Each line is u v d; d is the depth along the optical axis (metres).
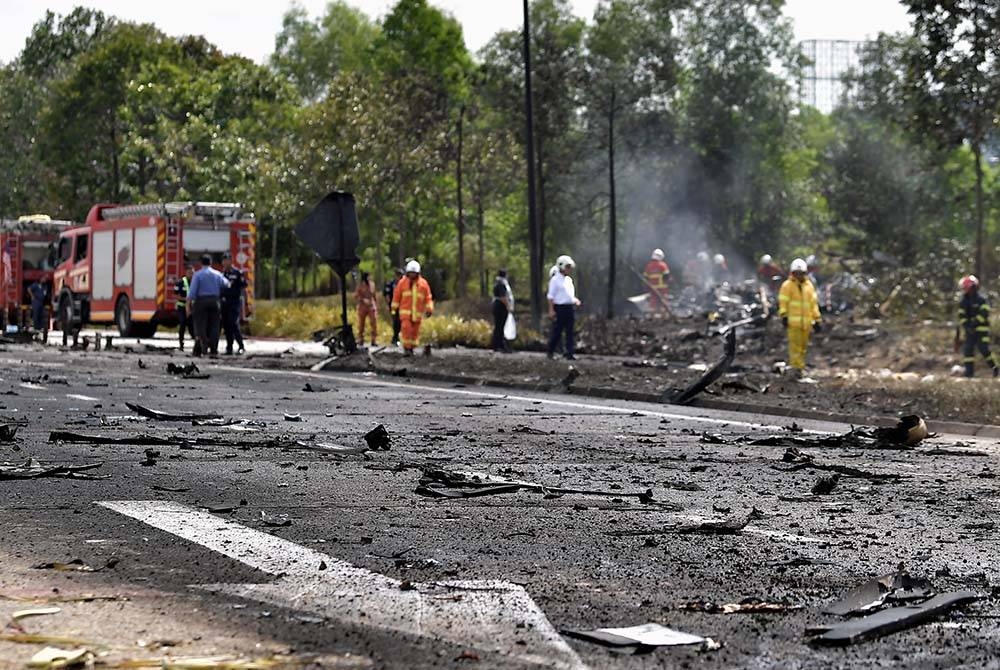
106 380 27.69
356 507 10.76
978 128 51.06
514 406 23.08
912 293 55.38
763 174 95.06
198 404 21.95
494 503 11.16
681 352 44.84
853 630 6.61
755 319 50.19
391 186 80.81
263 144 89.81
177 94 102.00
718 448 16.61
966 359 35.81
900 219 99.50
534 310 53.12
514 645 6.31
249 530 9.46
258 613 6.80
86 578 7.63
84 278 56.03
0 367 32.06
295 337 57.97
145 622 6.53
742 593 7.71
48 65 139.50
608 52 91.50
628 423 20.12
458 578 7.92
